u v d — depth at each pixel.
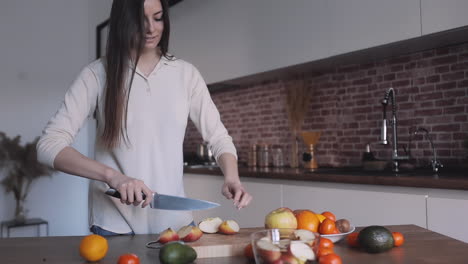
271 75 3.61
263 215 3.01
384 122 2.68
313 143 3.43
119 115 1.41
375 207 2.28
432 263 0.96
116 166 1.49
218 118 1.61
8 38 5.11
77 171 1.25
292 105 3.65
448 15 2.21
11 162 4.91
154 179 1.48
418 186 2.09
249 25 3.49
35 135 5.21
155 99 1.48
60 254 1.07
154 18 1.42
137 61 1.42
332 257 0.89
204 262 1.01
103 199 1.47
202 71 4.02
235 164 1.47
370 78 3.11
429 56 2.73
